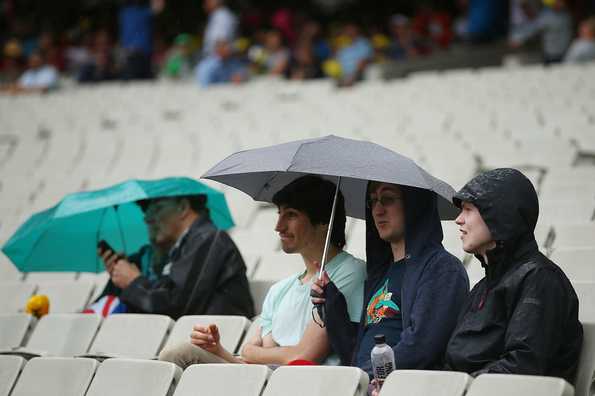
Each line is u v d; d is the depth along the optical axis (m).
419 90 45.06
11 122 50.06
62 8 90.88
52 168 40.44
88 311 21.66
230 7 81.69
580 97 38.34
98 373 16.45
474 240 14.53
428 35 65.88
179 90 54.75
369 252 16.70
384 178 15.63
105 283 24.27
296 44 65.38
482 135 33.31
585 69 43.62
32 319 21.09
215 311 19.86
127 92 55.84
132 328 19.58
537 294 13.84
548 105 37.47
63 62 71.94
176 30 85.69
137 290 20.17
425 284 15.49
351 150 16.30
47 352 19.64
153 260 21.47
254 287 21.27
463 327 14.52
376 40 64.50
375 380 14.63
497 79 44.47
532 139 31.38
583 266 18.36
